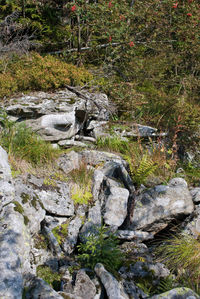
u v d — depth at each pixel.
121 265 3.21
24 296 2.51
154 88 7.52
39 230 3.35
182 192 4.10
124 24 7.00
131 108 6.45
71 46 7.96
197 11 7.38
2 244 2.66
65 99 5.32
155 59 7.82
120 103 6.42
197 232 3.62
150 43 7.82
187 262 3.27
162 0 7.50
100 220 3.71
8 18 7.24
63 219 3.65
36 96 5.30
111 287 2.75
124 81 7.04
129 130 5.96
